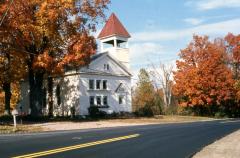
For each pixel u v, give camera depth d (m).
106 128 31.16
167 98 79.69
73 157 14.32
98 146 17.67
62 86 56.62
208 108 70.00
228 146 18.31
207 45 66.62
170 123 40.81
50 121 43.38
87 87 54.97
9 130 28.81
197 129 28.36
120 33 62.56
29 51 43.84
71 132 26.20
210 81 64.81
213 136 23.25
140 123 41.69
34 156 14.43
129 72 61.28
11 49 42.84
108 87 57.78
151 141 20.12
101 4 45.56
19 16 40.81
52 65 42.91
